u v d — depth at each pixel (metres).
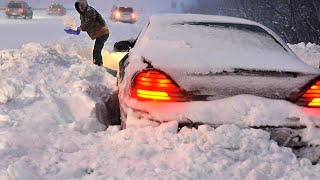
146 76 3.62
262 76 3.58
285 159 3.30
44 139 3.79
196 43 4.21
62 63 7.05
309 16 28.38
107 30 8.54
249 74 3.57
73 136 3.90
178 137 3.42
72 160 3.36
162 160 3.26
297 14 28.88
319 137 3.44
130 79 3.73
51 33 22.44
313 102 3.60
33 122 4.09
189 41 4.26
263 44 4.38
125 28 28.48
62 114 4.45
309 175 3.15
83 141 3.75
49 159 3.37
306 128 3.47
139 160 3.30
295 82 3.59
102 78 6.09
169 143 3.39
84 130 4.18
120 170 3.15
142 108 3.57
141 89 3.62
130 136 3.54
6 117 4.18
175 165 3.19
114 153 3.46
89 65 6.21
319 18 27.73
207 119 3.48
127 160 3.30
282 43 4.55
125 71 4.03
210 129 3.47
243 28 4.67
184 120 3.49
